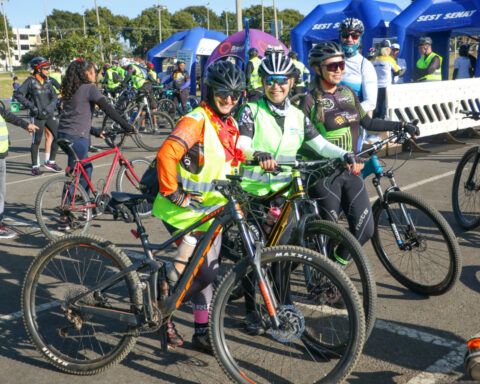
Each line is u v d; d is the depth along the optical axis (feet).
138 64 49.60
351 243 8.66
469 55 42.37
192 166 8.55
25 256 15.33
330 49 10.28
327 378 7.74
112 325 10.62
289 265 8.34
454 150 29.58
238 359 9.14
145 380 8.84
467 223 16.01
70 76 17.44
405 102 29.19
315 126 10.85
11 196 22.94
